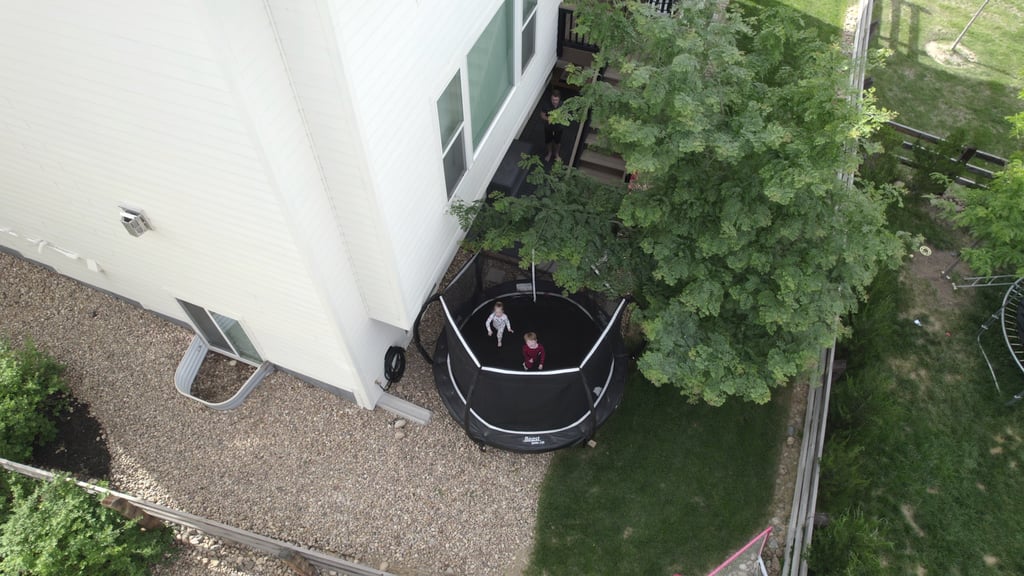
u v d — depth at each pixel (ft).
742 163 22.17
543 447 28.89
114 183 22.95
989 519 29.12
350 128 18.11
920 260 38.50
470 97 27.61
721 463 30.66
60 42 17.15
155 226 24.39
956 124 45.44
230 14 14.46
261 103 16.69
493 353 33.81
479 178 31.58
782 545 28.53
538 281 35.58
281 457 30.60
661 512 29.25
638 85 20.38
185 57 15.44
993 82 47.98
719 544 28.45
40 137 22.40
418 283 27.30
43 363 31.91
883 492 29.84
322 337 27.04
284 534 28.48
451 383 30.71
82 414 31.86
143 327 35.14
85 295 36.55
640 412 32.19
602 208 28.45
